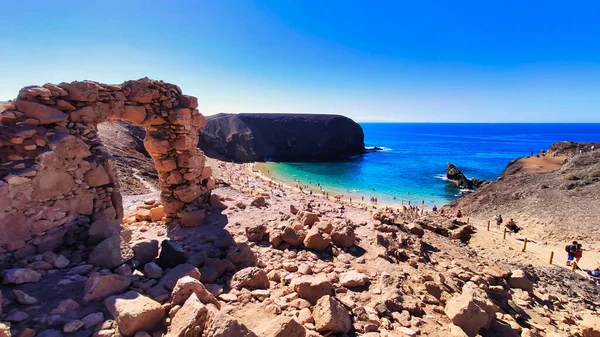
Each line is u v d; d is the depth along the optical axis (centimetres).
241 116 11919
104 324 393
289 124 11794
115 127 4709
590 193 2819
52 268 538
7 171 545
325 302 464
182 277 494
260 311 481
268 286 579
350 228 841
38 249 578
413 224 1202
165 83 948
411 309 542
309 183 6209
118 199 753
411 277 696
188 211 972
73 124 677
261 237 834
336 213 1209
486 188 3928
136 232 905
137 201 1491
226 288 559
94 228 639
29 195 564
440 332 491
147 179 2950
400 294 583
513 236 2236
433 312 566
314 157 11050
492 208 3206
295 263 683
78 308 425
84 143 674
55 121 625
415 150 13238
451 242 1344
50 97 638
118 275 486
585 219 2372
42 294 456
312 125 11925
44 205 590
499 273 951
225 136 10681
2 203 524
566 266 1733
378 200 4897
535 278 1240
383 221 1102
